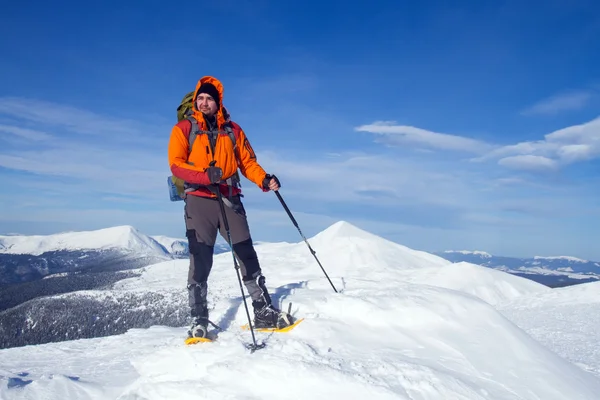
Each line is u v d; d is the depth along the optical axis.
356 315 3.35
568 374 2.96
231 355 2.86
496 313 3.45
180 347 3.08
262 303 3.53
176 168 3.46
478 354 2.97
